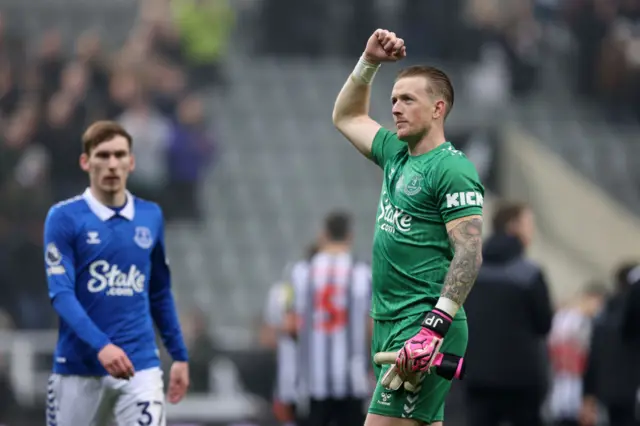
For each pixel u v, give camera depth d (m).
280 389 36.38
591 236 67.62
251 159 67.69
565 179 67.88
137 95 58.47
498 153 68.44
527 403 32.75
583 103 77.12
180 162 59.94
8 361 45.28
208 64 68.12
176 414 45.69
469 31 74.62
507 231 32.62
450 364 17.75
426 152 18.73
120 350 21.12
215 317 59.16
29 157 55.78
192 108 60.75
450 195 18.08
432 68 18.84
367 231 65.00
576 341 46.31
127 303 22.45
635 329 36.00
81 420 22.20
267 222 64.50
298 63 74.88
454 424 48.25
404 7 74.38
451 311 17.53
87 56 58.75
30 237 53.19
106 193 22.58
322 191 67.06
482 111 73.12
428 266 18.47
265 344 47.25
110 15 74.31
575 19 78.19
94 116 57.59
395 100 18.86
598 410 46.91
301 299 34.03
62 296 21.69
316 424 34.09
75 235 22.23
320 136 70.00
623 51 77.38
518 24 77.00
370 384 39.91
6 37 62.41
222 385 46.75
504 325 32.31
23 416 45.25
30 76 60.91
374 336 19.22
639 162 74.12
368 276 33.91
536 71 76.31
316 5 74.69
